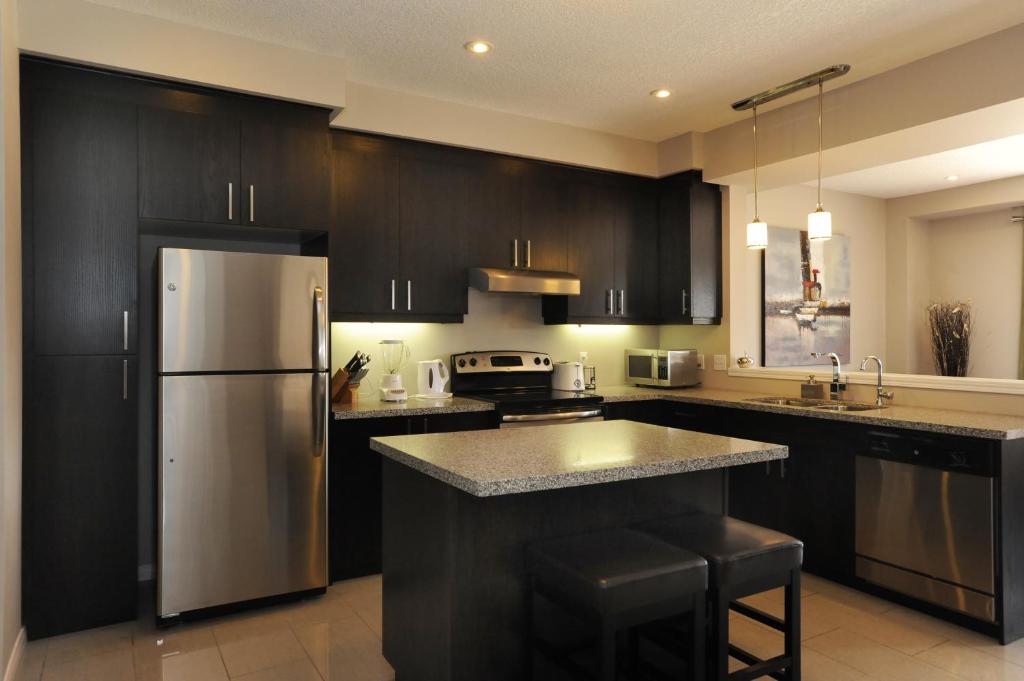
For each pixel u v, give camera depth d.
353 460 3.42
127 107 2.91
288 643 2.74
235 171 3.14
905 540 3.04
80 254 2.81
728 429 3.99
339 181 3.66
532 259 4.32
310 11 2.86
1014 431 2.71
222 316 2.95
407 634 2.29
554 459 2.04
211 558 2.94
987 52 3.02
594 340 5.02
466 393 4.29
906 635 2.79
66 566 2.80
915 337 6.48
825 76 3.33
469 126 4.00
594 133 4.50
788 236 5.59
